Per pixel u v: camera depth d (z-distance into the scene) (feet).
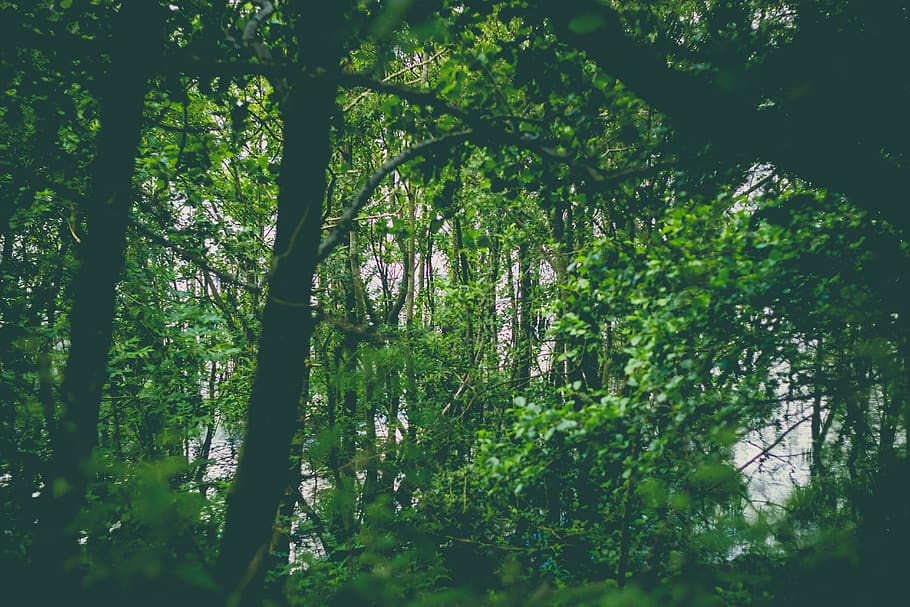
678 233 15.53
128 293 31.58
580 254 17.22
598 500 24.54
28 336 20.89
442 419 31.76
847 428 18.44
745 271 13.87
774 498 16.76
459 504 23.17
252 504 11.04
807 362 16.81
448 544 21.61
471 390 35.50
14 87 17.13
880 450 16.62
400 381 32.17
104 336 11.30
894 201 11.17
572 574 22.53
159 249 31.89
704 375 15.84
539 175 15.98
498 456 17.48
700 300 13.93
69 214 27.45
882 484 14.47
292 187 11.67
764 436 17.56
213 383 36.76
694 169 12.69
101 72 12.60
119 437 31.27
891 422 16.34
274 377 11.44
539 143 11.10
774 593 12.13
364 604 7.41
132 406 30.14
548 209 16.94
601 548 21.79
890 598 10.61
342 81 10.10
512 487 16.16
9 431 18.72
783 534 14.64
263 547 9.18
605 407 14.74
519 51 14.73
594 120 14.89
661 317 14.48
